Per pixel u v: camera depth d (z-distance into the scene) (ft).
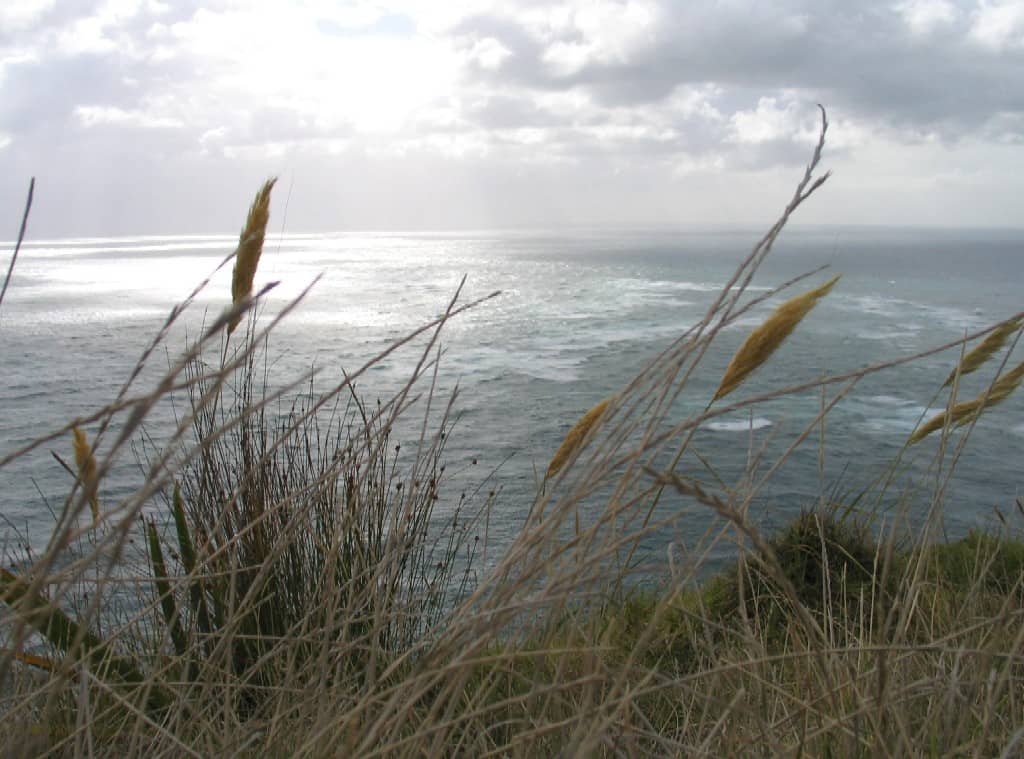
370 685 5.09
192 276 577.02
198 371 8.42
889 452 92.73
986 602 6.92
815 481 58.08
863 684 5.46
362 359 200.44
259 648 7.36
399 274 590.55
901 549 9.94
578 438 5.33
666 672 6.27
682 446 4.31
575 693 5.45
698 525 25.64
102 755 5.38
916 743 4.75
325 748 4.63
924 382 165.48
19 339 241.35
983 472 76.64
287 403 20.33
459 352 219.41
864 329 264.93
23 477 73.77
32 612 3.44
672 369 4.40
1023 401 134.62
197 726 5.97
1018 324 5.66
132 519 3.26
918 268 637.71
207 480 9.27
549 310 339.77
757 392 143.74
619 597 6.22
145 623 7.80
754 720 5.25
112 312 319.68
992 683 4.57
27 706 4.99
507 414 135.85
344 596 7.72
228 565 7.91
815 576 13.21
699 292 427.33
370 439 6.39
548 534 4.26
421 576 8.85
